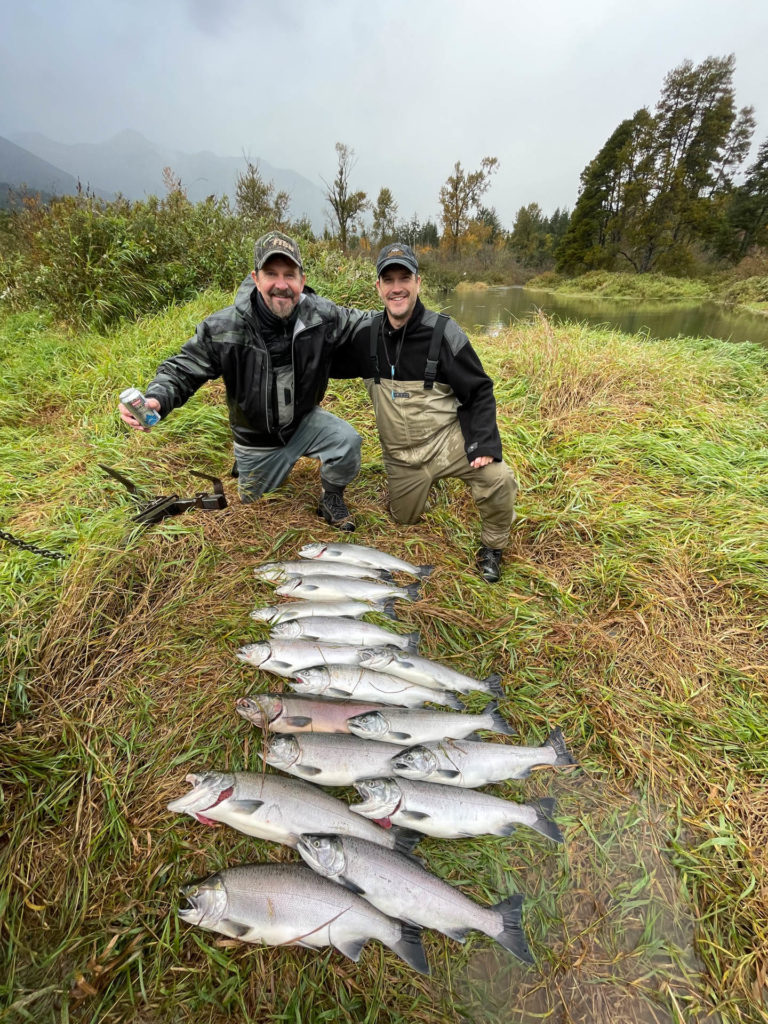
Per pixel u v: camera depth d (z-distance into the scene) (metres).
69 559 2.84
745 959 1.72
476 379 2.96
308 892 1.72
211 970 1.63
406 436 3.17
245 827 1.92
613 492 3.86
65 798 1.99
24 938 1.69
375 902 1.73
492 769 2.09
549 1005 1.64
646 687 2.57
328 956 1.70
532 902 1.86
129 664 2.49
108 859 1.86
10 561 2.83
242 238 8.12
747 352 7.04
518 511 3.66
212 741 2.21
